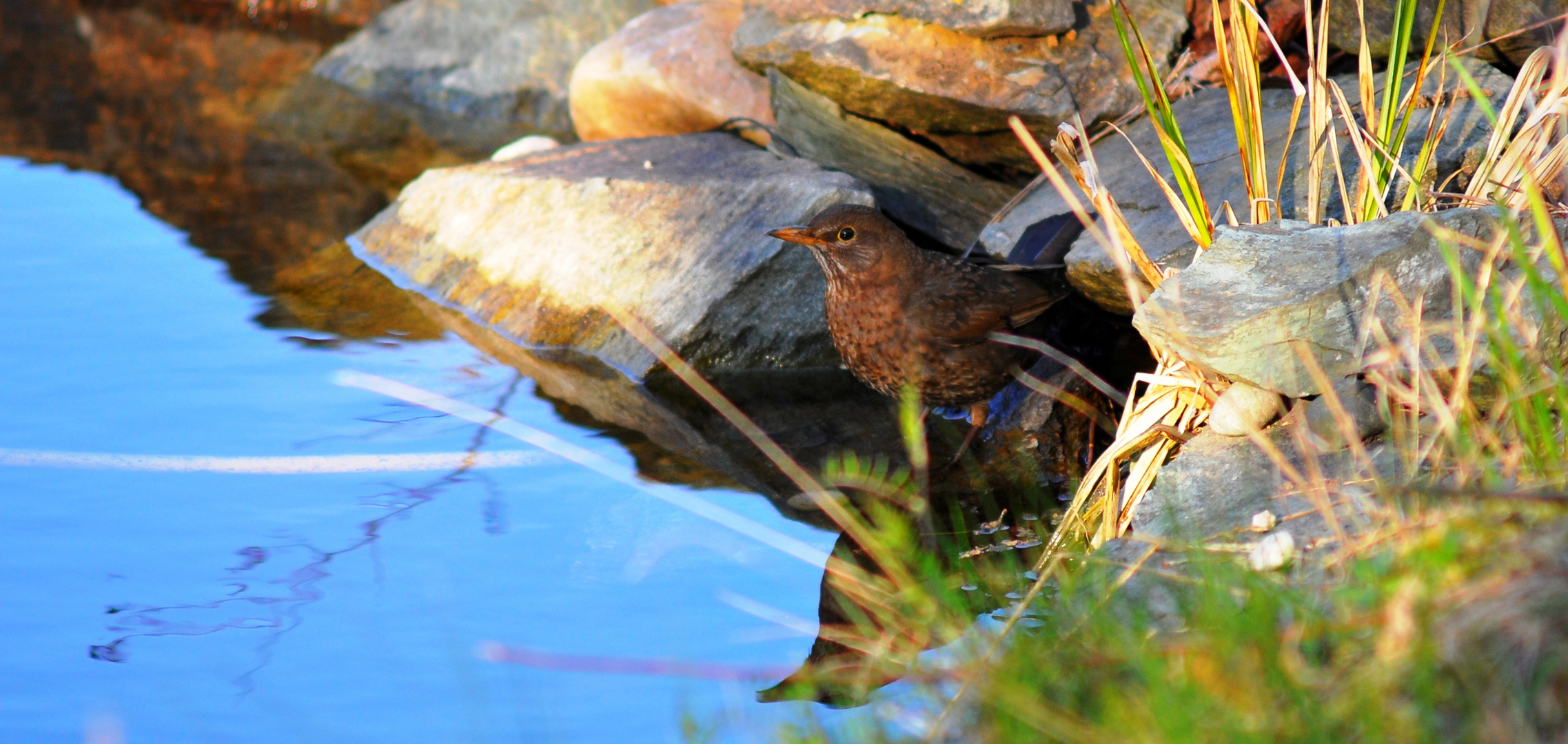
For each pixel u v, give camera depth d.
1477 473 6.19
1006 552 8.31
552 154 14.41
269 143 17.92
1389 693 4.84
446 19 20.03
